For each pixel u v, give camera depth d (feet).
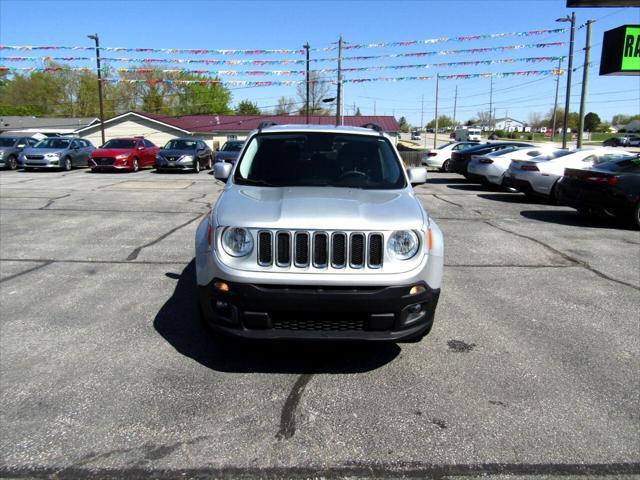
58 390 11.18
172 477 8.55
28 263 21.34
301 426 10.04
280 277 11.03
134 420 10.11
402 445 9.49
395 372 12.32
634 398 11.25
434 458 9.12
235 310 11.27
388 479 8.60
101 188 48.96
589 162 42.09
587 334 14.76
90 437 9.55
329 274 11.09
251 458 9.07
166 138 153.58
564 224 32.86
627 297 18.19
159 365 12.42
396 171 15.17
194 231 28.22
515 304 17.28
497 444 9.55
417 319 11.69
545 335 14.65
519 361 12.98
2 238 25.95
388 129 173.06
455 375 12.21
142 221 31.19
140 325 14.84
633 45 48.19
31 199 40.01
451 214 36.45
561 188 34.42
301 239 11.24
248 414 10.41
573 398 11.21
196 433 9.75
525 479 8.63
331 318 11.24
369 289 11.14
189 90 198.59
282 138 15.89
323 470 8.79
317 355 13.16
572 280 20.22
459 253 24.49
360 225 11.20
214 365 12.48
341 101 102.53
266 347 13.56
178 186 52.01
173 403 10.75
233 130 158.10
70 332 14.28
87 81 217.36
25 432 9.67
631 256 24.26
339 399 11.06
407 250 11.53
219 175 15.83
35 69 68.54
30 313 15.66
